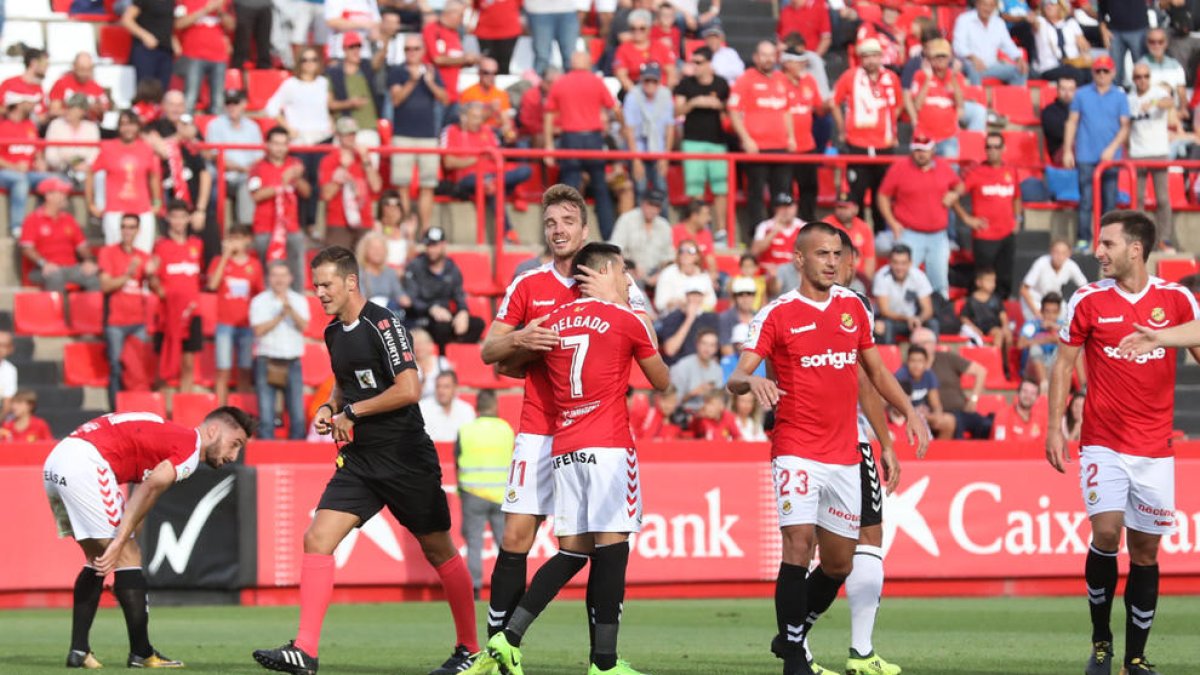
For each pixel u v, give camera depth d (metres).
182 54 63.72
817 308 26.00
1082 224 65.75
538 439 26.38
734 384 25.83
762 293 60.03
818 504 26.39
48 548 44.59
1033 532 49.12
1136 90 67.06
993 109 72.31
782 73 63.94
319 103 62.19
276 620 41.59
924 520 48.50
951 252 64.81
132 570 29.80
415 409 28.06
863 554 28.27
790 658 26.08
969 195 66.06
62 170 60.50
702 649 34.72
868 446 28.09
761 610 44.56
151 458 29.77
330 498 27.53
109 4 68.12
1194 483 49.03
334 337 27.78
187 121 59.12
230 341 55.62
